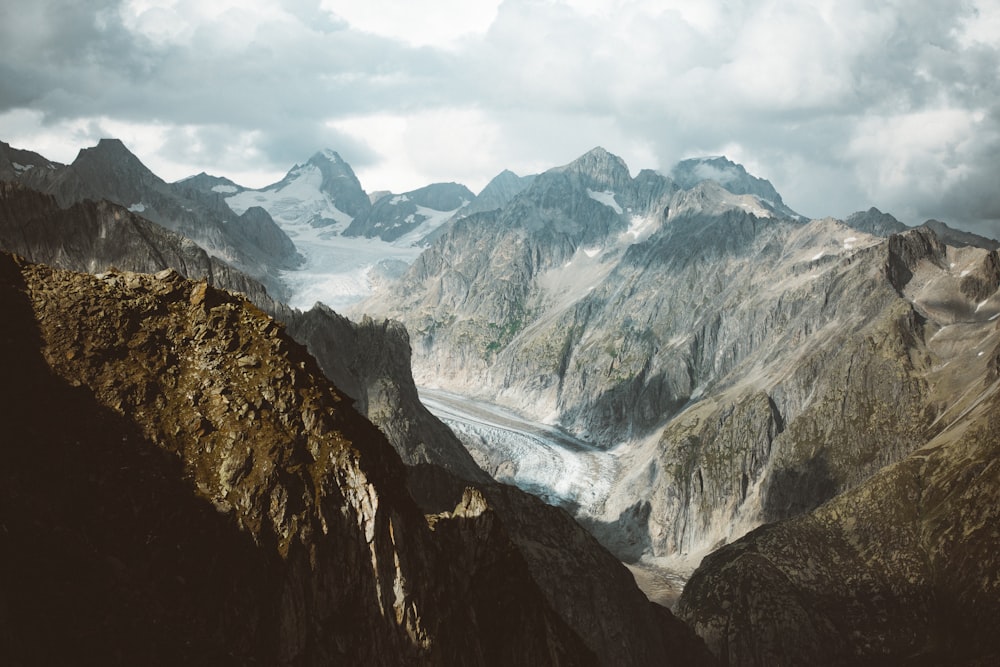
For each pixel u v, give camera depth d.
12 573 31.84
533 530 113.44
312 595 39.81
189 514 38.25
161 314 44.16
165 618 34.81
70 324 41.50
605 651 103.44
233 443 40.72
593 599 106.81
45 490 36.12
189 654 34.19
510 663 52.72
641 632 113.00
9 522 33.41
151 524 37.38
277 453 41.03
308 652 38.81
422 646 43.09
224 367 43.28
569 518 118.56
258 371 43.69
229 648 36.19
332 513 41.69
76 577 33.44
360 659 40.50
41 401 38.72
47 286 42.47
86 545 35.06
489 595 54.06
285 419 42.72
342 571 41.25
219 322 44.97
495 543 57.28
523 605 55.53
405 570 43.59
